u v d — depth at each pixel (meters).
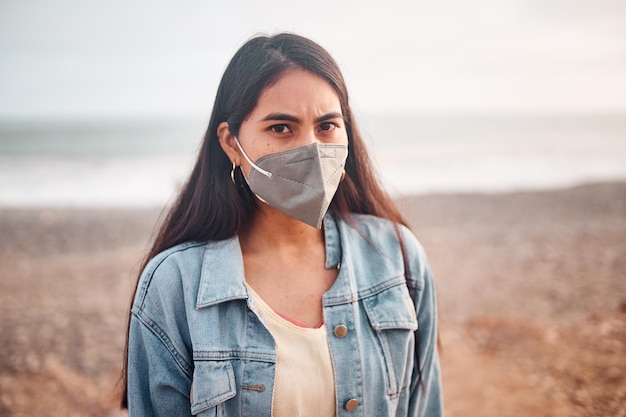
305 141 1.39
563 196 17.05
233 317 1.45
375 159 1.89
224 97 1.50
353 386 1.44
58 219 14.26
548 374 4.50
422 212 14.81
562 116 94.94
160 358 1.42
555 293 7.67
